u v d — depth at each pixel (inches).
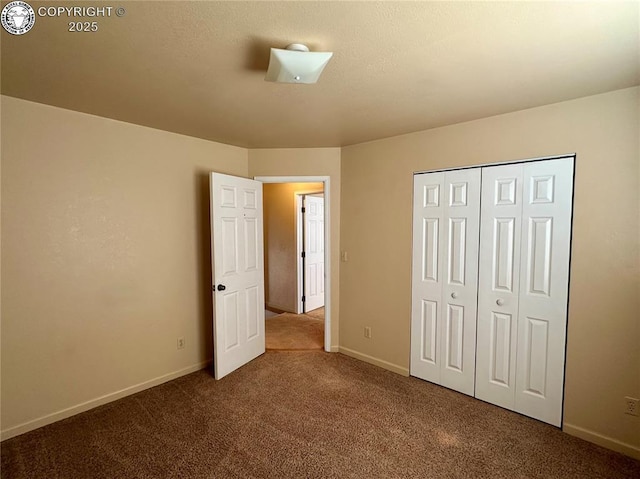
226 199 119.7
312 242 213.3
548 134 87.6
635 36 55.0
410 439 84.3
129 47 58.2
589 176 81.7
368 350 131.8
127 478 70.7
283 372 122.7
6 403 83.0
